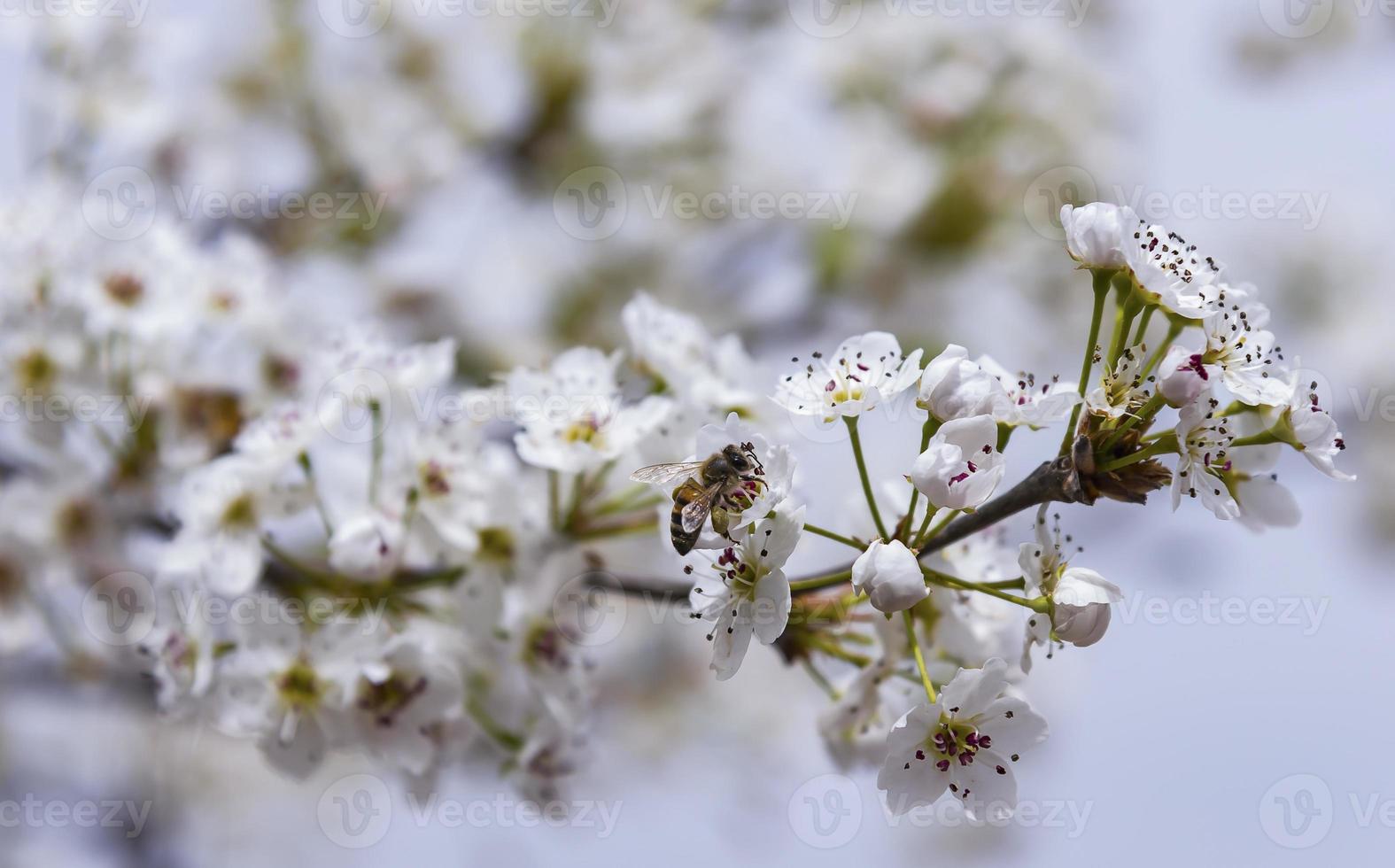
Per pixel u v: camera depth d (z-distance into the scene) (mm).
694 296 930
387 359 617
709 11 957
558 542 611
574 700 618
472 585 611
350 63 907
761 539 540
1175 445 532
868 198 892
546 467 593
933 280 900
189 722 641
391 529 604
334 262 879
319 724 604
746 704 1004
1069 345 916
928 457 531
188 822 994
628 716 987
